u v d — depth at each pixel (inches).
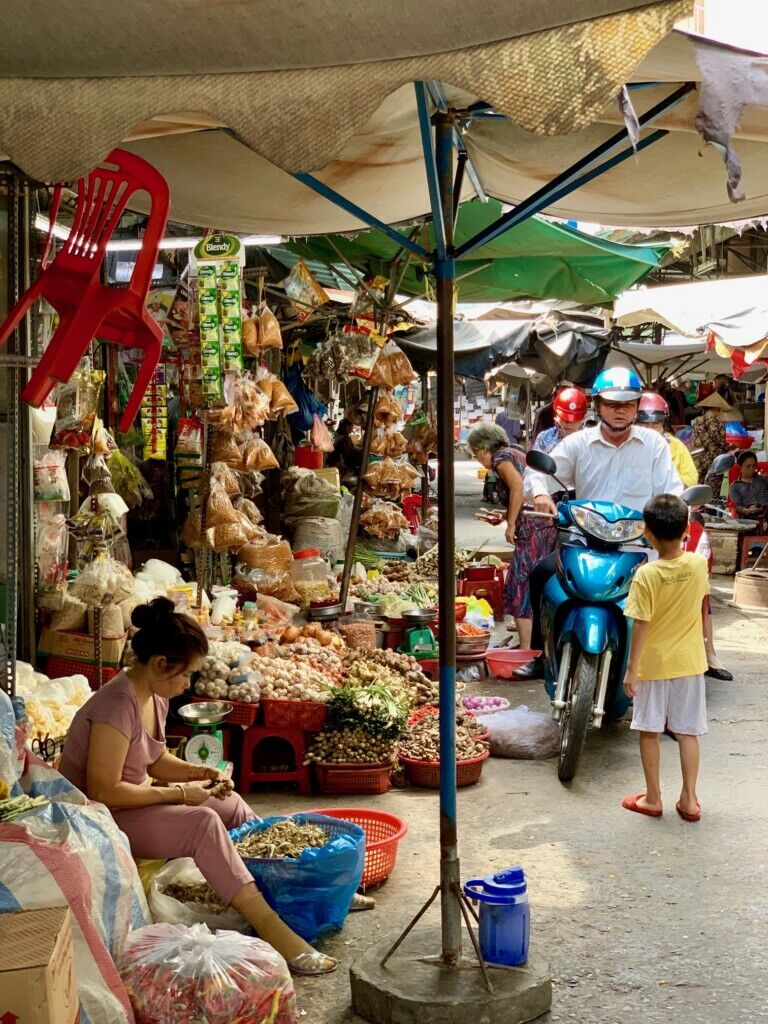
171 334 257.4
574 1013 131.7
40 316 193.6
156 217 140.3
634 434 259.1
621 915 158.1
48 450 215.9
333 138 92.4
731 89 92.0
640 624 193.2
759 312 391.2
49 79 94.4
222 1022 115.0
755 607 426.6
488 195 217.6
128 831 142.5
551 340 492.7
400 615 298.0
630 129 87.8
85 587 206.2
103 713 144.6
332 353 313.6
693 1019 130.3
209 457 270.2
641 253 354.3
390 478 351.9
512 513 320.5
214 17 88.7
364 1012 131.3
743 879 170.7
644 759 199.2
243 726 210.7
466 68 89.2
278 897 145.6
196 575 296.8
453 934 136.4
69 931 102.5
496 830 192.2
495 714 248.2
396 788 216.2
